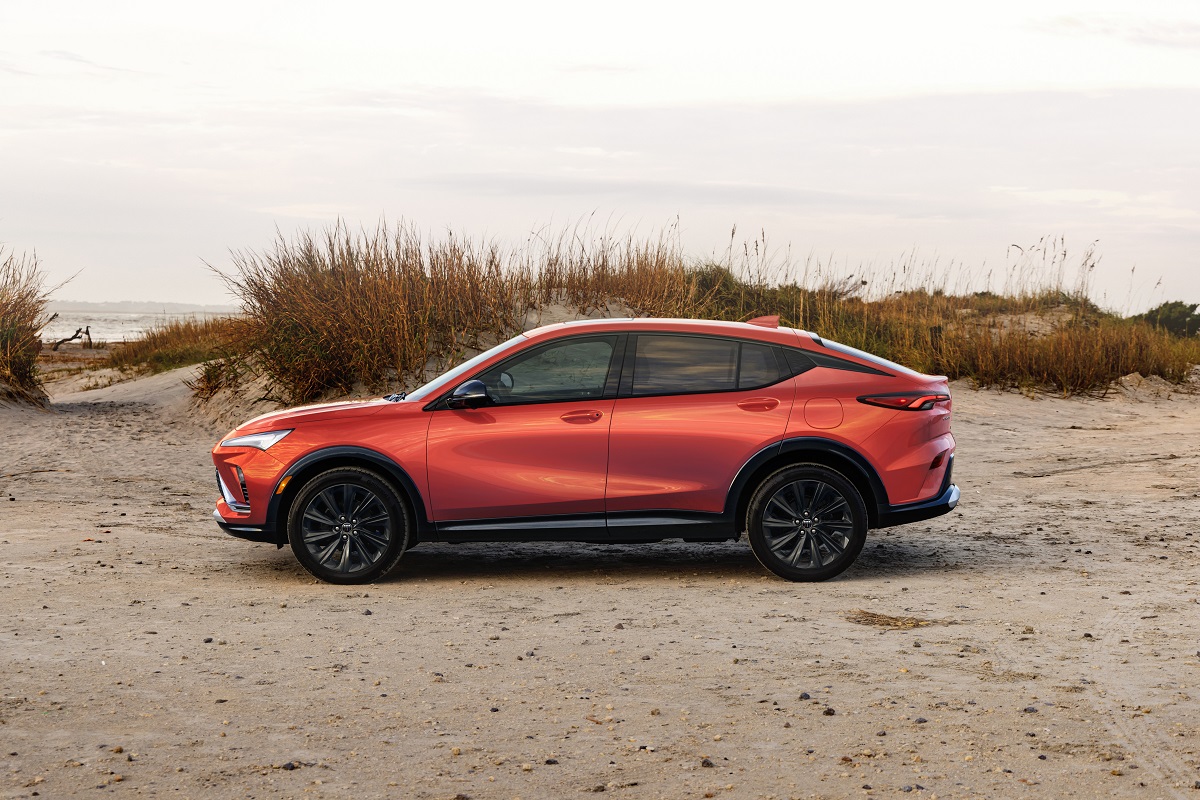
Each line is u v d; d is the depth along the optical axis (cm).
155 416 1831
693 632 592
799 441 715
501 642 571
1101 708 459
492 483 711
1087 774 388
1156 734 427
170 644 557
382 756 405
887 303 2436
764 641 572
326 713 454
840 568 728
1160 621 613
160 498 1114
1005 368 2084
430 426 714
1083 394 2053
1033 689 486
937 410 738
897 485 724
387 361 1658
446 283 1761
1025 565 791
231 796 366
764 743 420
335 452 712
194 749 409
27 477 1209
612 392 720
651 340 731
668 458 712
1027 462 1395
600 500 713
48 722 435
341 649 554
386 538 716
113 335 9875
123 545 841
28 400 1798
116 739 418
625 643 569
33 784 372
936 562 806
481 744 419
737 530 726
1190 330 2978
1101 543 879
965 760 402
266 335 1738
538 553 851
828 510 725
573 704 468
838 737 426
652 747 416
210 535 909
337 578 717
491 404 718
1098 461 1371
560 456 710
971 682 497
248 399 1762
